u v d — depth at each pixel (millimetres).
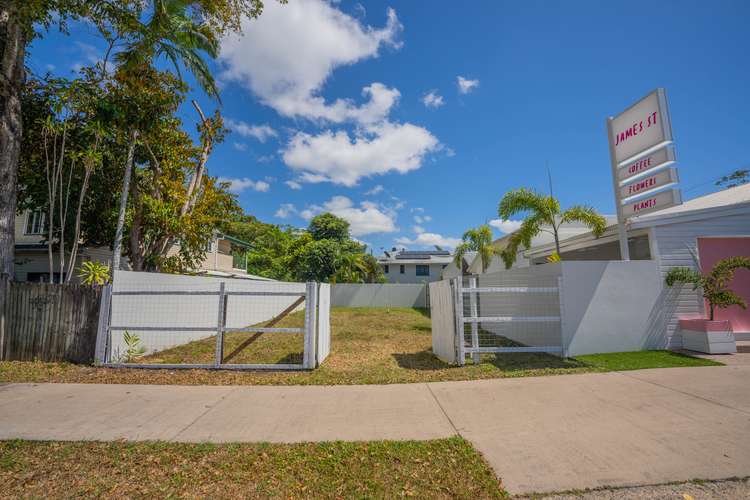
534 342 9062
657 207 7812
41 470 3393
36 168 11203
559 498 2893
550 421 4352
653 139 7910
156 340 9391
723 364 6617
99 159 9680
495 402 5062
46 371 6918
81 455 3668
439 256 45656
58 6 8430
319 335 7543
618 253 12719
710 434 3865
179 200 12031
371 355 8547
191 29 12523
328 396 5465
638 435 3898
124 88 10359
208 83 12789
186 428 4312
